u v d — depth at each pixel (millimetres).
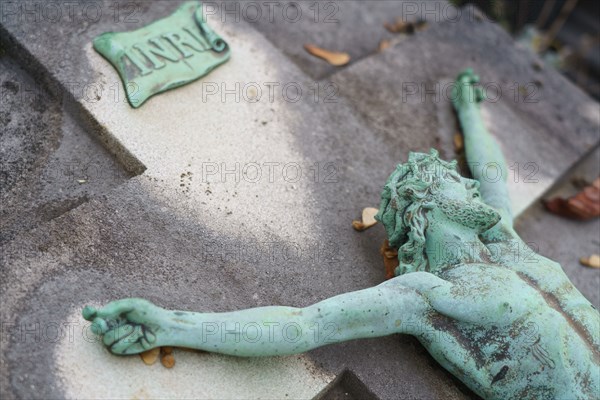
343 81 2617
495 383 1755
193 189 2070
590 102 2969
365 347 1896
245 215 2066
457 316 1749
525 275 1844
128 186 2016
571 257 2521
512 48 3072
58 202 2041
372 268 2084
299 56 2746
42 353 1630
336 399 1878
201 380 1700
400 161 2422
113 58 2238
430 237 1900
